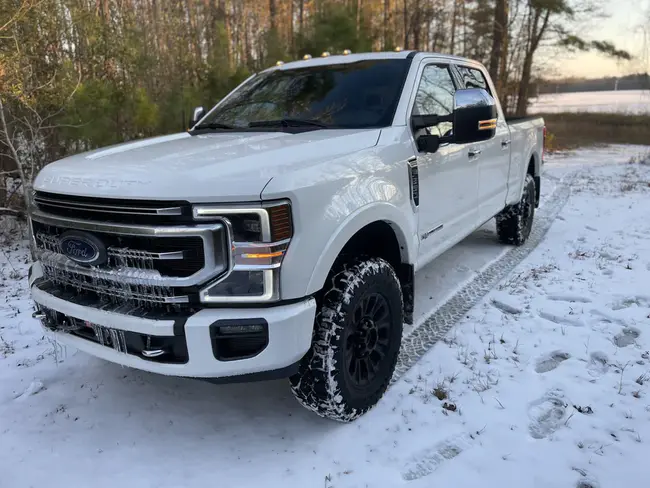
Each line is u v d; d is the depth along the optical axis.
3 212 7.07
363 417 2.77
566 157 17.41
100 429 2.77
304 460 2.47
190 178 2.11
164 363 2.21
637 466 2.35
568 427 2.64
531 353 3.40
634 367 3.18
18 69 5.95
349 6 8.84
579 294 4.31
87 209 2.26
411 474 2.37
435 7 19.02
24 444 2.64
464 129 2.99
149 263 2.18
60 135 6.84
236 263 2.13
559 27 20.94
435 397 2.94
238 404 2.97
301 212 2.21
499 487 2.26
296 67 3.99
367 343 2.70
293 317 2.20
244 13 21.41
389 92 3.33
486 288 4.60
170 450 2.59
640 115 29.62
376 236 3.03
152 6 14.44
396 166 2.91
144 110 7.00
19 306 4.46
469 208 4.12
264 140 2.75
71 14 7.38
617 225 6.73
